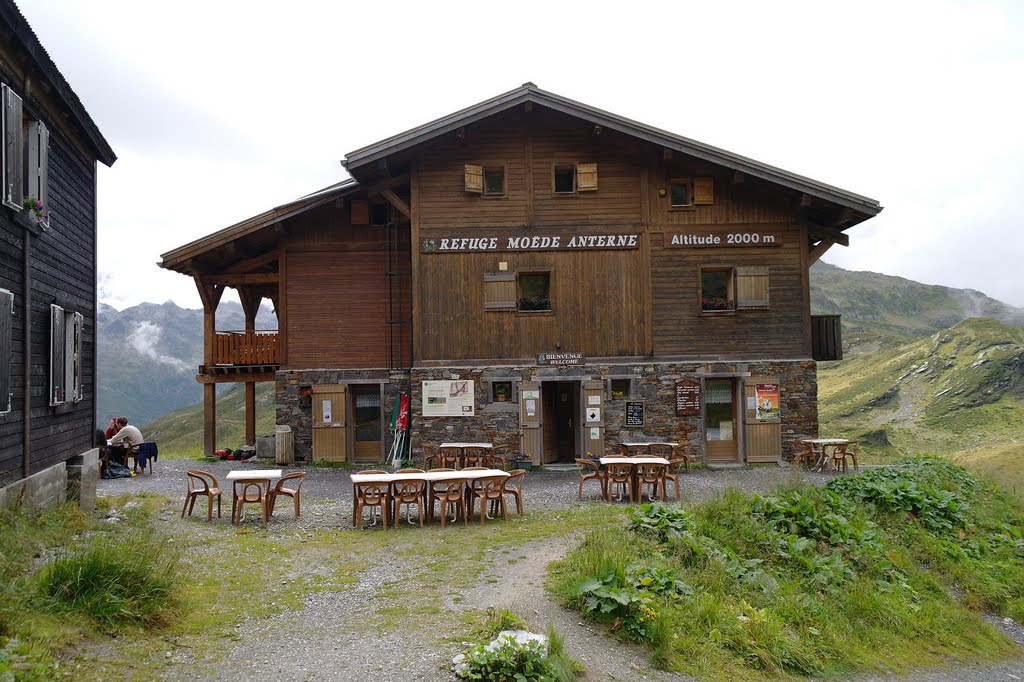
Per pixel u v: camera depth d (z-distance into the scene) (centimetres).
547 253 1820
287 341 1980
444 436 1794
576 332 1817
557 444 1897
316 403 1950
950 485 1491
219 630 654
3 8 852
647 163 1842
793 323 1848
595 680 596
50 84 1045
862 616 891
